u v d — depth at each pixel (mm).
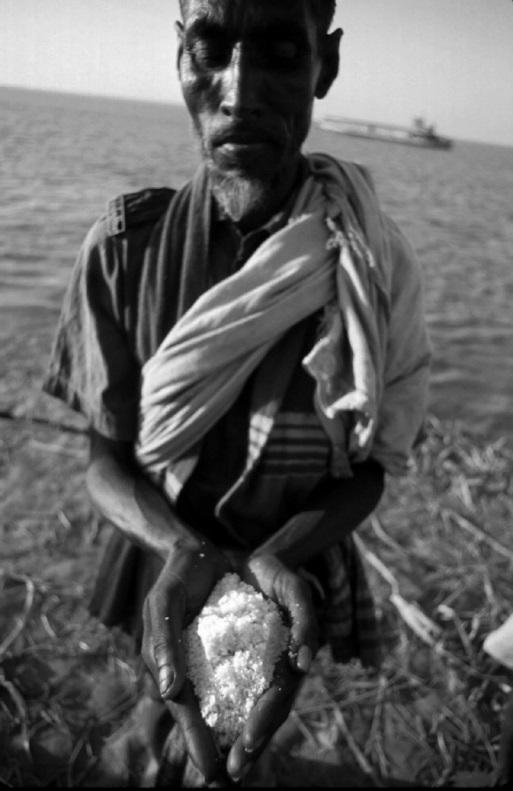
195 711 1055
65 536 2926
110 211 1275
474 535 3133
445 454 3756
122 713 2227
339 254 1238
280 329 1198
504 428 4434
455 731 2258
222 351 1186
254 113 1079
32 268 6652
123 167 14031
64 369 1359
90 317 1274
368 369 1208
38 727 2176
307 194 1243
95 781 2039
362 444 1264
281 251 1190
